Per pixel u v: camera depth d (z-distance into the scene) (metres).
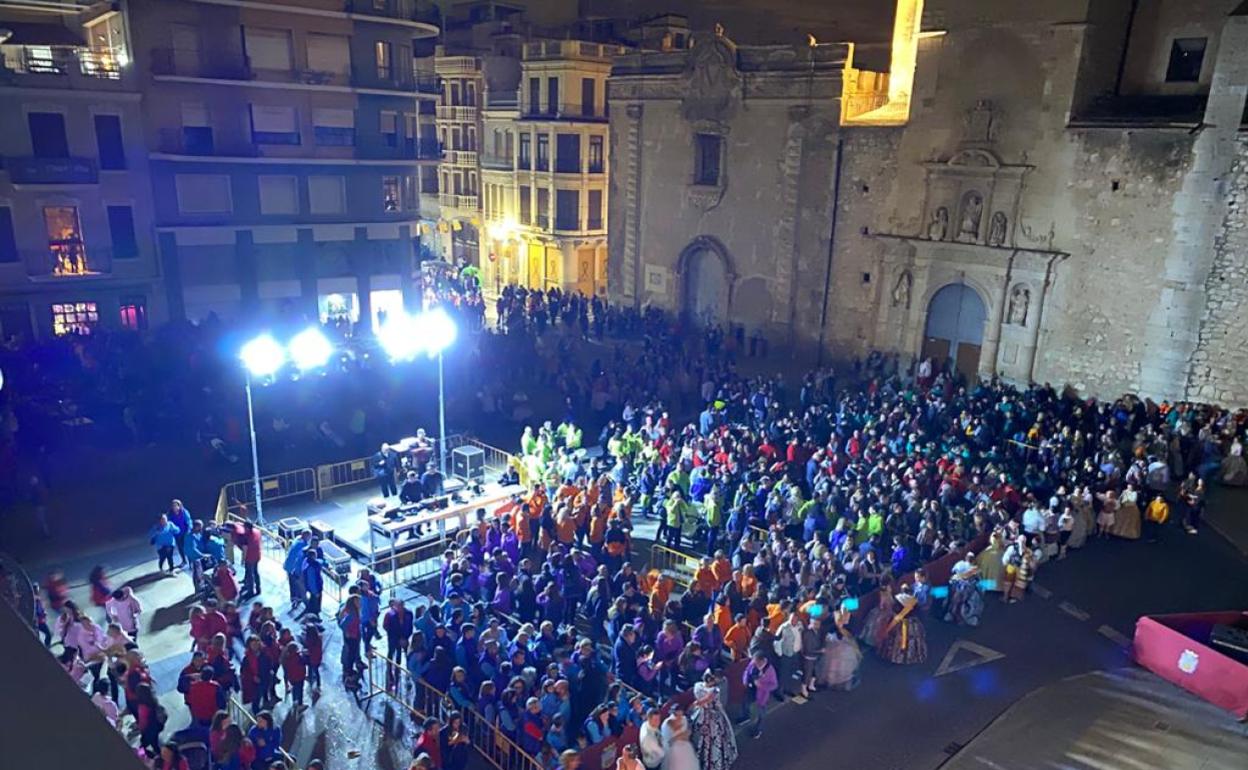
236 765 11.47
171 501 23.14
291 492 24.38
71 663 13.46
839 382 36.16
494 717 13.29
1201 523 23.00
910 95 34.28
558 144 51.12
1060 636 17.98
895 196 35.50
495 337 38.72
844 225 37.34
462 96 58.34
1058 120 30.50
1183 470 25.23
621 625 15.48
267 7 34.94
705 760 13.09
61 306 33.31
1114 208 29.73
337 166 38.72
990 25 31.56
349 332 39.53
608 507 20.11
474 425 30.06
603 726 12.62
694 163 42.25
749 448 23.83
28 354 28.95
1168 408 27.88
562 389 32.19
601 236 53.31
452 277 55.72
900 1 36.66
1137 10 30.88
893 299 36.19
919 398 28.55
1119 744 14.49
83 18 33.03
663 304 45.28
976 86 32.41
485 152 58.22
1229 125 26.84
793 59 37.41
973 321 34.41
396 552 20.22
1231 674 15.38
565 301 45.00
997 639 17.86
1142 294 29.58
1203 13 29.42
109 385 27.84
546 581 16.52
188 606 18.06
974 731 15.00
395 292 42.12
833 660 15.90
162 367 29.20
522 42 56.94
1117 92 31.58
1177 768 13.85
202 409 27.97
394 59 39.53
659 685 15.18
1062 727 14.98
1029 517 20.45
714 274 43.09
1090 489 22.48
